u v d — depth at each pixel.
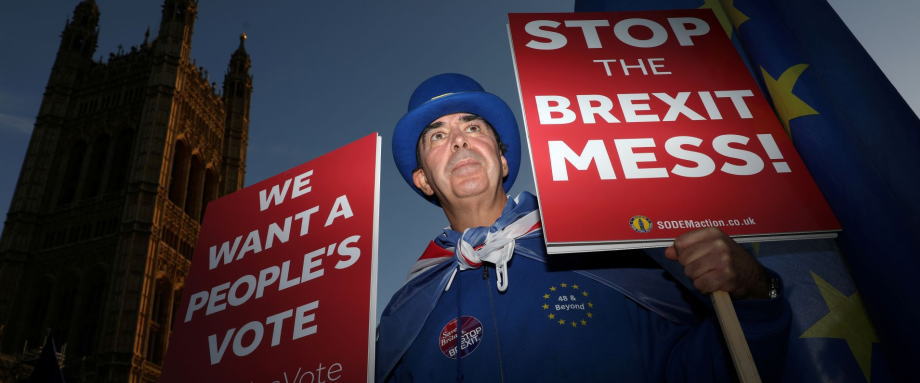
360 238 2.89
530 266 2.83
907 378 2.53
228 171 53.16
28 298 40.38
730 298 2.17
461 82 3.45
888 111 2.71
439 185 3.17
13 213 43.59
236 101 58.06
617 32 3.10
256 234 3.30
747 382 1.85
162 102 46.41
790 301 2.88
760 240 2.32
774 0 3.33
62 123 48.47
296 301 2.86
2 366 28.58
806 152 2.93
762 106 2.74
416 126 3.34
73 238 42.62
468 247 2.86
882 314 2.60
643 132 2.62
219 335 2.97
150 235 40.38
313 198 3.23
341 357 2.56
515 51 2.97
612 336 2.56
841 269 2.92
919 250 2.49
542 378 2.46
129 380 35.12
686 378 2.45
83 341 37.78
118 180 44.78
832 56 3.00
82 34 53.19
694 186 2.42
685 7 3.94
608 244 2.28
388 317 3.00
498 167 3.18
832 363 2.71
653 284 2.70
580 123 2.65
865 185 2.71
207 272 3.29
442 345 2.72
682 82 2.85
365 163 3.16
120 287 38.00
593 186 2.41
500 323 2.66
